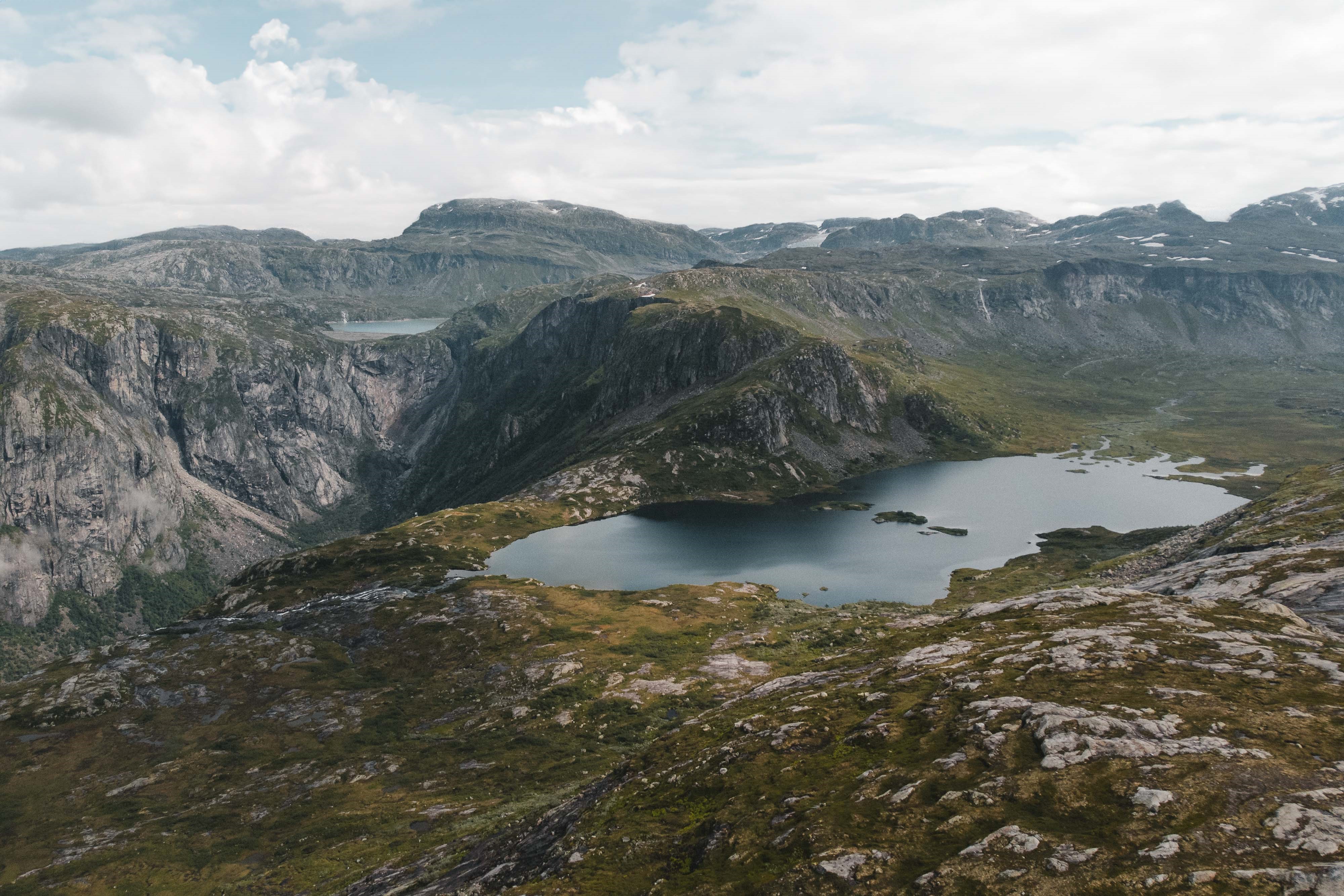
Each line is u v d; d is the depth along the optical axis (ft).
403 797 350.64
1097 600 287.48
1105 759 154.30
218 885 290.35
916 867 136.46
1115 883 118.01
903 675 245.45
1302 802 126.31
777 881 143.54
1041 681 202.59
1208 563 360.69
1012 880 124.88
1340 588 265.34
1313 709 162.91
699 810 189.88
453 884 204.54
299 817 345.51
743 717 254.06
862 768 183.83
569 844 192.34
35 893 305.53
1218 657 203.51
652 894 155.84
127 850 334.65
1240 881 111.14
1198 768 144.05
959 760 168.96
